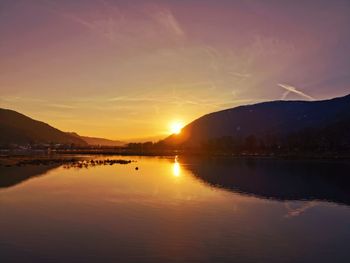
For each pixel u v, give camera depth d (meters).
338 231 30.12
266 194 49.50
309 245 26.28
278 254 24.30
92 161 135.38
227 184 60.84
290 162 127.19
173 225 31.39
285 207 40.28
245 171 89.44
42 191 51.03
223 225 31.66
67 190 52.38
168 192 50.84
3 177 70.19
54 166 104.81
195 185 59.25
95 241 26.59
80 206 39.69
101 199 44.44
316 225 32.09
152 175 78.12
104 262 22.42
